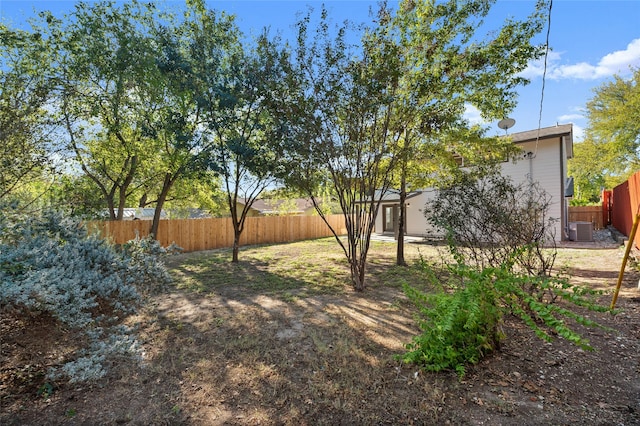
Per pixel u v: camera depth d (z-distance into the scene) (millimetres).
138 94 8492
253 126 7852
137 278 3408
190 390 2523
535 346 3145
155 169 9828
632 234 4184
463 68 5340
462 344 2836
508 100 5871
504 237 4027
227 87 7488
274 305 4863
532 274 3938
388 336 3592
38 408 2223
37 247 2781
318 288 5938
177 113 8211
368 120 5141
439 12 5301
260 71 6066
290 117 5133
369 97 4742
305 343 3430
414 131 5758
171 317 4309
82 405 2287
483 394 2371
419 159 6797
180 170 8719
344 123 5109
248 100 7219
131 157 9445
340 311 4531
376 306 4754
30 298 2107
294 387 2562
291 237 15836
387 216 17703
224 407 2307
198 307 4773
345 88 4832
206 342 3471
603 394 2340
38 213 3359
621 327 3572
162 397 2420
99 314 2818
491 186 4656
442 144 6844
